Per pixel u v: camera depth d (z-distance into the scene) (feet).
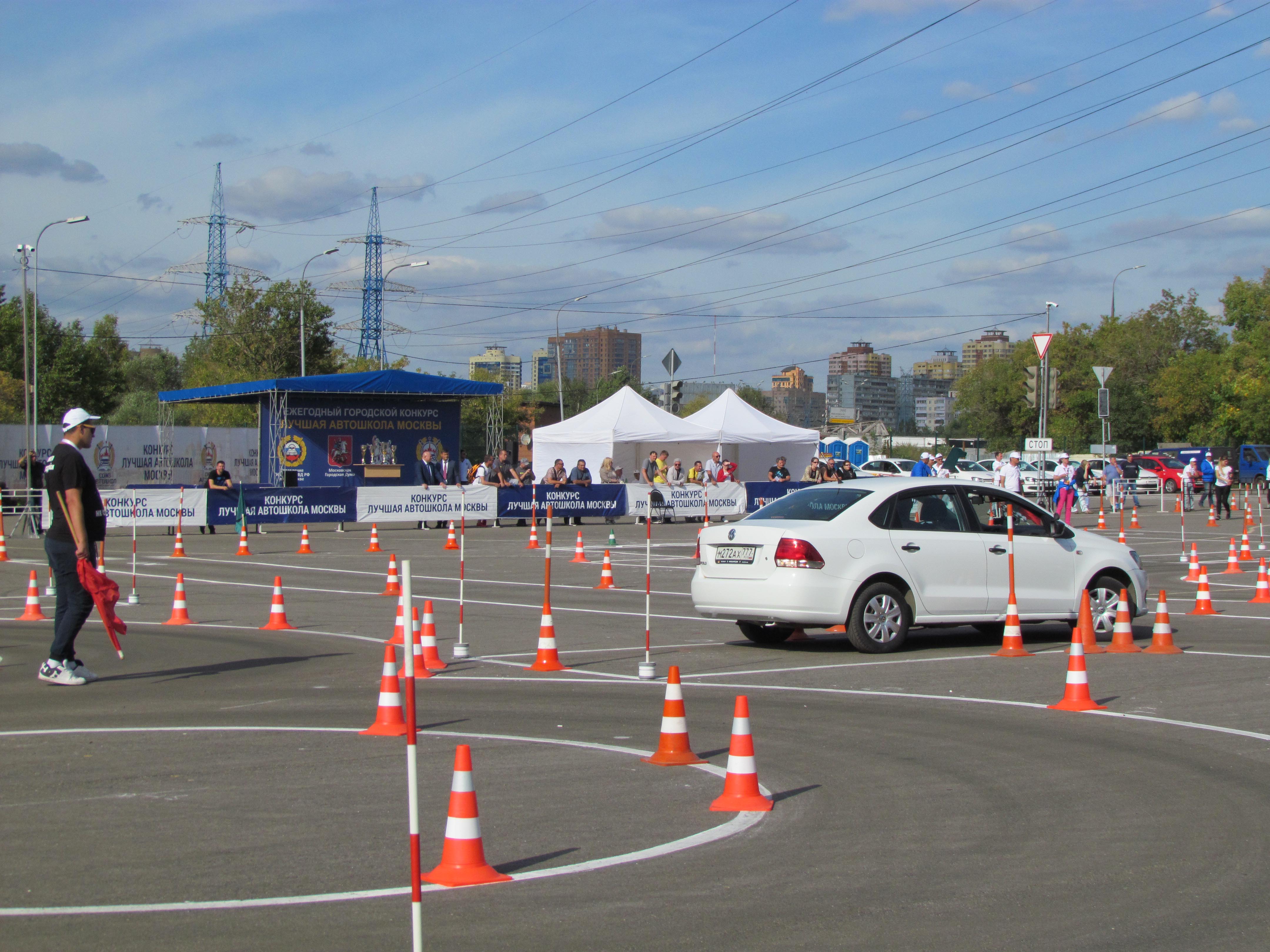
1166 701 33.71
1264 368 246.47
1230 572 76.59
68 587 35.88
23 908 16.84
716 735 28.99
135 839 20.33
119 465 152.25
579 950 15.30
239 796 23.16
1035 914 16.83
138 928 16.02
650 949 15.35
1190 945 15.69
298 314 207.51
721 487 129.90
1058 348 293.43
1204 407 264.31
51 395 229.45
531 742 28.22
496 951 15.23
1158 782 24.67
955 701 33.63
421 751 27.17
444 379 136.26
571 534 108.99
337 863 18.98
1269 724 30.60
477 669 39.27
